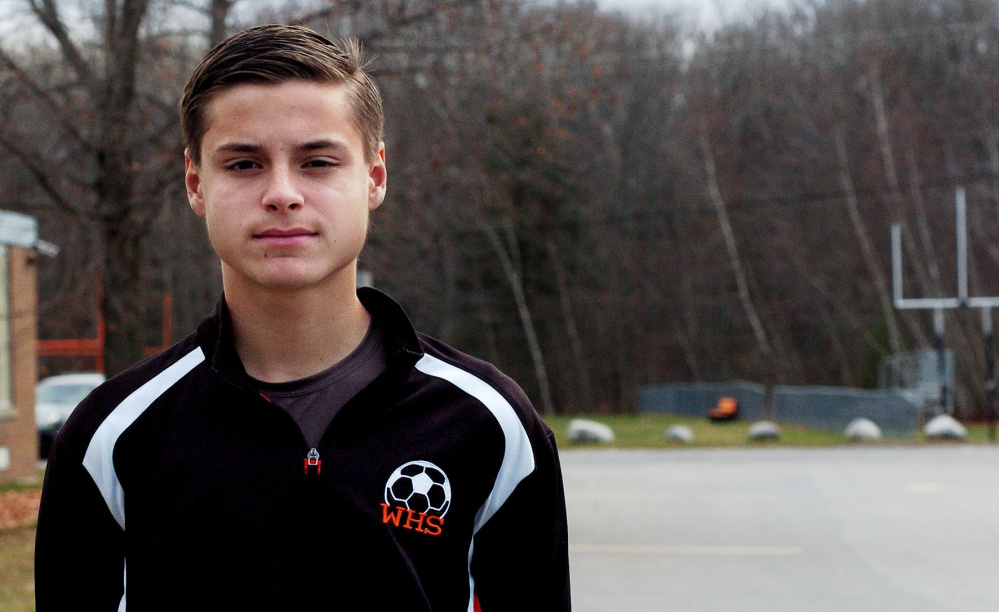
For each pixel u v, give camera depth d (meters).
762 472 14.07
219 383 1.60
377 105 1.71
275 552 1.53
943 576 7.37
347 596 1.53
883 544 8.59
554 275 38.78
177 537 1.55
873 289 34.50
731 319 40.25
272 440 1.58
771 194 37.03
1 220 11.27
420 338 1.76
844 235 35.03
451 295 38.53
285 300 1.61
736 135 38.47
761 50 38.47
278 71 1.56
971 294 32.44
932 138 33.34
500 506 1.69
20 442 11.83
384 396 1.62
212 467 1.56
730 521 9.80
